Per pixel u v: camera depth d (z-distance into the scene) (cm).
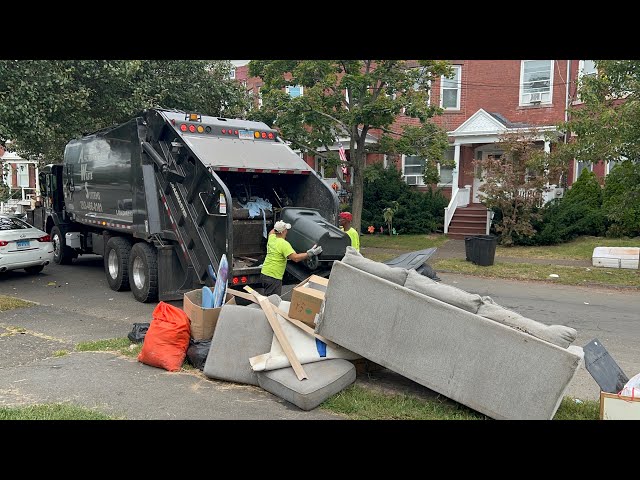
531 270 1377
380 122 1511
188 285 937
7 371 611
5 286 1184
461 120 2259
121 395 538
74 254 1468
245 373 569
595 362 505
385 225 2053
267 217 967
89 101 1322
